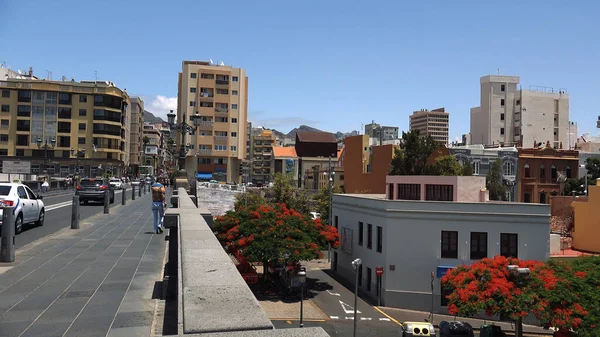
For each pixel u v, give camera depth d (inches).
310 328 94.3
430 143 2090.3
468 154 2272.4
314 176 3567.9
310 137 4399.6
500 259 865.5
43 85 3211.1
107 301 245.1
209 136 3476.9
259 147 5546.3
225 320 97.7
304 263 1738.4
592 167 2458.2
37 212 625.3
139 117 4704.7
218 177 3516.2
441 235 1128.8
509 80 3447.3
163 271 325.1
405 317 1056.2
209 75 3503.9
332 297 1204.5
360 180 2637.8
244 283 132.0
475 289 800.3
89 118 3302.2
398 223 1147.3
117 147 3420.3
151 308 233.3
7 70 3513.8
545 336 986.7
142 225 651.5
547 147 2417.6
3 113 3159.5
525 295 756.6
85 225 649.6
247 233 1053.8
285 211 1184.8
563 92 3437.5
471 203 1122.0
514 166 2310.5
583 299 751.7
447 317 1080.2
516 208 1107.9
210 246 196.2
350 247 1409.9
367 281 1266.0
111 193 1194.0
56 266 341.7
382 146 2447.1
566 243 1595.7
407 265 1135.6
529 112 3336.6
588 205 1549.0
